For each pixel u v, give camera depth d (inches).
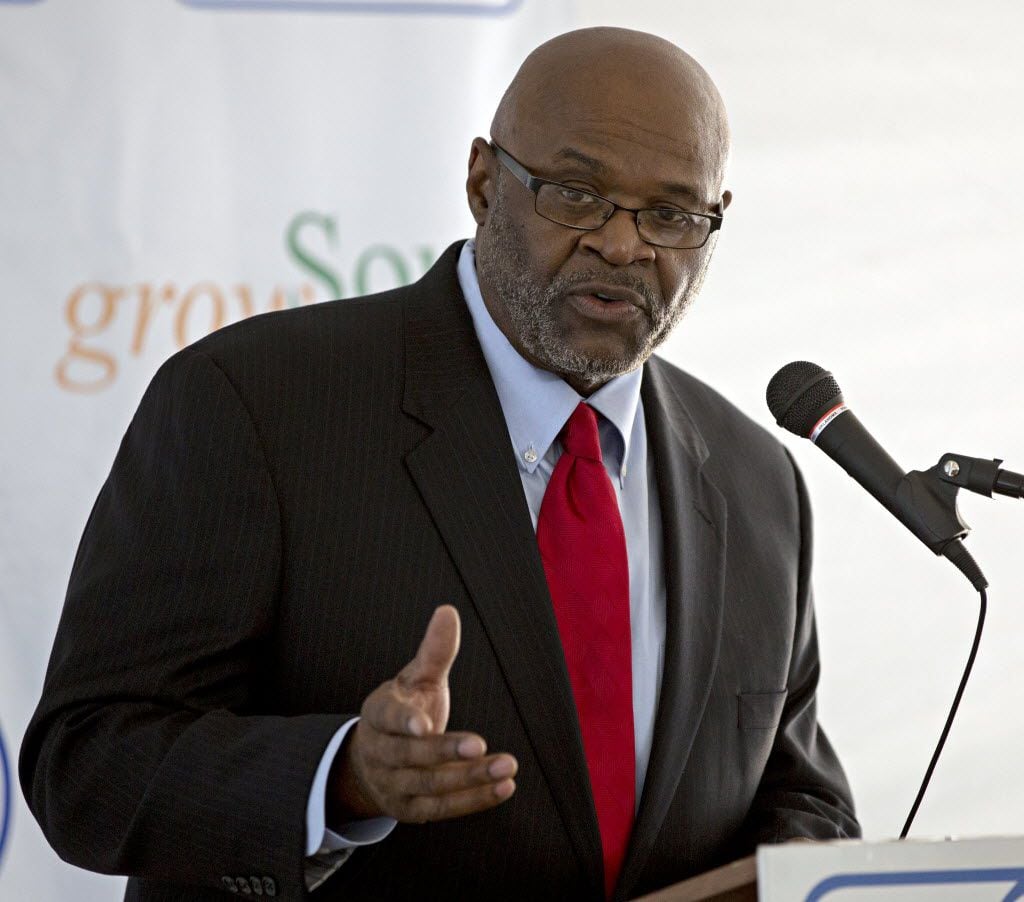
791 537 284.8
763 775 276.4
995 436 386.3
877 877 160.1
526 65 253.9
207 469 233.0
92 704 223.1
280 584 233.5
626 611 243.3
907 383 387.2
